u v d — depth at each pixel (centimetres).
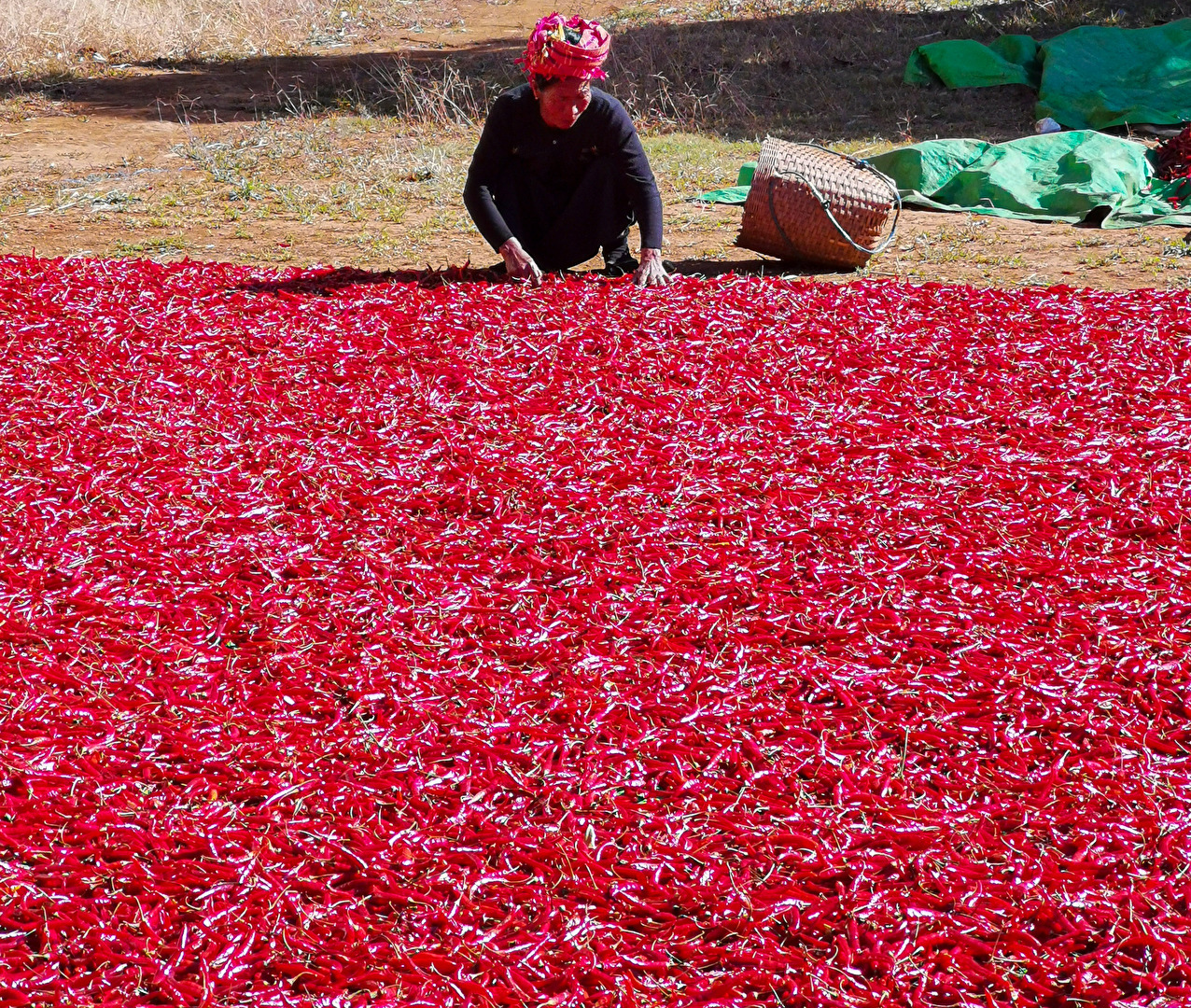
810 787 414
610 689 459
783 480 607
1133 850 378
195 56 2052
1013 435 650
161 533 563
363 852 381
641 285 888
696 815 400
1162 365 732
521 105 862
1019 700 443
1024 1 1945
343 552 554
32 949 357
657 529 565
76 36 2020
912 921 356
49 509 588
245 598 515
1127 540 552
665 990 340
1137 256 968
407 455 642
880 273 958
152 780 418
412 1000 334
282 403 704
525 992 336
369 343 789
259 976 344
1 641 488
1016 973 342
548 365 750
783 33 1908
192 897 368
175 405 705
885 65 1720
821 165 958
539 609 509
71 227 1141
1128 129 1341
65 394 718
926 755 424
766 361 753
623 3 2392
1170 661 466
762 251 981
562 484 609
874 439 648
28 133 1548
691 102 1573
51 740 429
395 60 2000
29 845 387
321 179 1302
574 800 402
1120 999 332
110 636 491
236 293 896
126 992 338
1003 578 524
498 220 892
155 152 1444
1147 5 1836
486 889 371
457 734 433
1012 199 1121
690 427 669
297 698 455
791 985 337
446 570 535
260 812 400
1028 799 398
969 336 782
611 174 898
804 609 504
